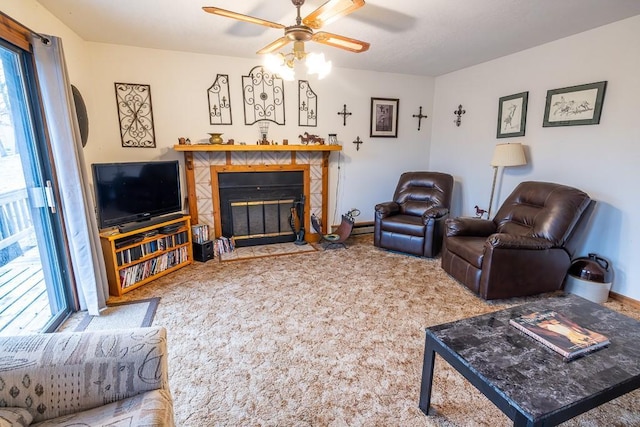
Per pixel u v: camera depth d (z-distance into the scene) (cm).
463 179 447
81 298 252
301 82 416
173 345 210
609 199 282
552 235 266
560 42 311
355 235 476
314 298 276
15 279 222
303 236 434
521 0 230
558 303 180
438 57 377
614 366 127
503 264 258
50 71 212
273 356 199
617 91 270
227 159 393
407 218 403
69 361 107
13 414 98
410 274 331
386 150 479
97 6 241
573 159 307
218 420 152
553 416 107
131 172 299
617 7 241
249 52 364
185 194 389
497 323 158
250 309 257
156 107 362
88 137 316
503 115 377
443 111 473
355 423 151
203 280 314
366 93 451
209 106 381
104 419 99
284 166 420
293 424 150
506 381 119
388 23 273
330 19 188
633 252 268
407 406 161
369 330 228
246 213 418
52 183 228
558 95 315
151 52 351
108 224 282
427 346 151
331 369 187
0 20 178
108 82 339
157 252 314
